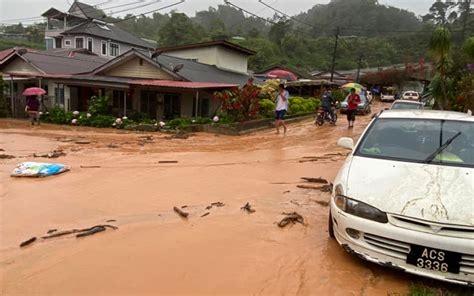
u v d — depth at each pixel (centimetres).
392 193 353
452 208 326
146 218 503
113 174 746
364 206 352
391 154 434
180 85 1719
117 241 429
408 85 5406
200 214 520
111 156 952
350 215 359
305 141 1250
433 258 321
